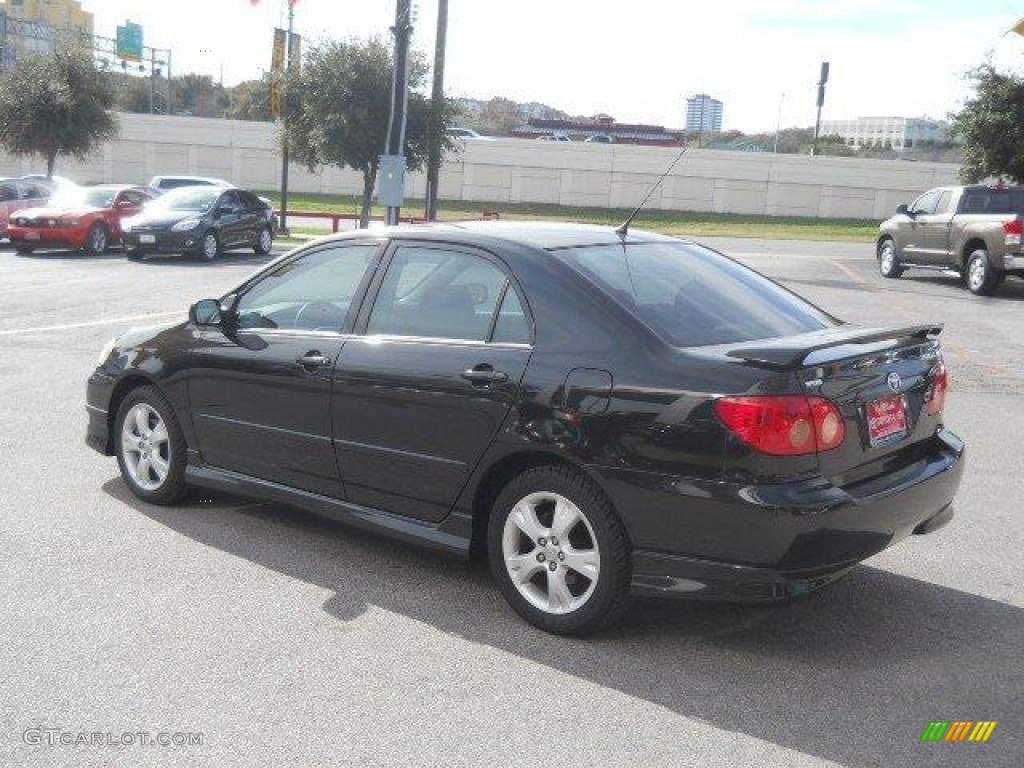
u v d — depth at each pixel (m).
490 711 3.85
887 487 4.26
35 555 5.32
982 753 3.61
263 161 54.34
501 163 52.97
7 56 61.16
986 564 5.46
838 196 51.91
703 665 4.26
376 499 5.10
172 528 5.77
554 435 4.38
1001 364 11.61
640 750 3.59
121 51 69.94
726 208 52.59
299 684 4.03
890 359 4.43
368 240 5.32
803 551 3.98
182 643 4.36
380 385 4.94
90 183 54.50
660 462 4.13
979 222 18.89
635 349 4.31
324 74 26.88
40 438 7.61
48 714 3.76
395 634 4.50
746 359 4.09
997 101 26.88
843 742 3.67
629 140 72.62
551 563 4.50
